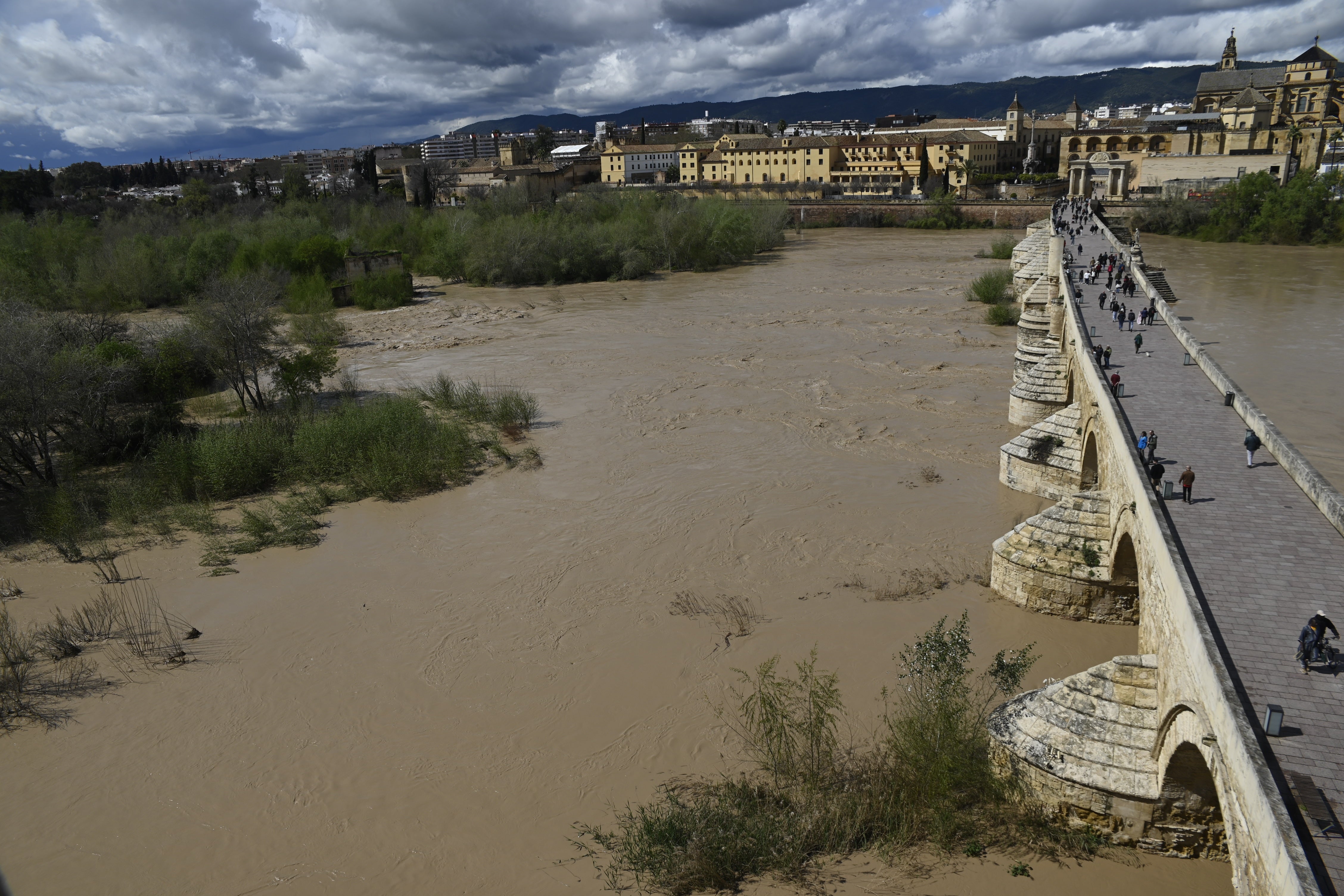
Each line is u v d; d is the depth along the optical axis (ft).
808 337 215.10
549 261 333.83
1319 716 43.70
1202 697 44.55
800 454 131.75
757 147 610.24
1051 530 82.74
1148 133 536.01
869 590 89.45
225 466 125.49
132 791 65.05
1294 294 245.86
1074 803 54.54
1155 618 57.82
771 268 351.05
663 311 263.08
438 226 367.04
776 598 89.15
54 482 126.52
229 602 93.56
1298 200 351.05
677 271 355.15
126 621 89.97
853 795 59.06
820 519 107.55
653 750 67.00
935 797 57.16
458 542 106.52
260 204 473.26
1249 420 88.74
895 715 68.44
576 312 268.21
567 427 150.20
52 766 68.18
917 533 102.22
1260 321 211.20
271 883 55.93
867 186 547.90
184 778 66.28
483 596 92.48
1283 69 552.82
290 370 163.32
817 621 83.92
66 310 287.07
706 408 157.99
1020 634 78.89
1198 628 45.93
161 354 168.55
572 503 116.67
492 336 233.55
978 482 117.29
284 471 130.62
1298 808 37.81
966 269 323.16
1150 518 60.64
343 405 156.56
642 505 114.62
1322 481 69.36
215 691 77.30
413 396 169.78
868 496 114.32
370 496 122.52
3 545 110.42
